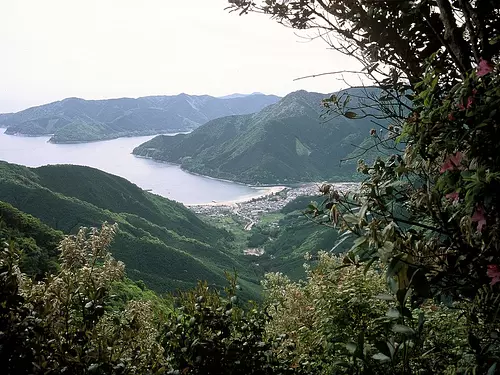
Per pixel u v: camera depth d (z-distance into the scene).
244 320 2.12
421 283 1.21
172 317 2.00
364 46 1.91
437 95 1.66
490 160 1.31
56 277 1.87
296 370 2.24
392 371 1.61
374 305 2.59
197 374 1.84
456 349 1.74
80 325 1.78
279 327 3.42
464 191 1.38
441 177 1.40
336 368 2.03
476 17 1.57
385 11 1.81
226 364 1.87
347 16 1.85
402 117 1.82
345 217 1.44
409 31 1.79
